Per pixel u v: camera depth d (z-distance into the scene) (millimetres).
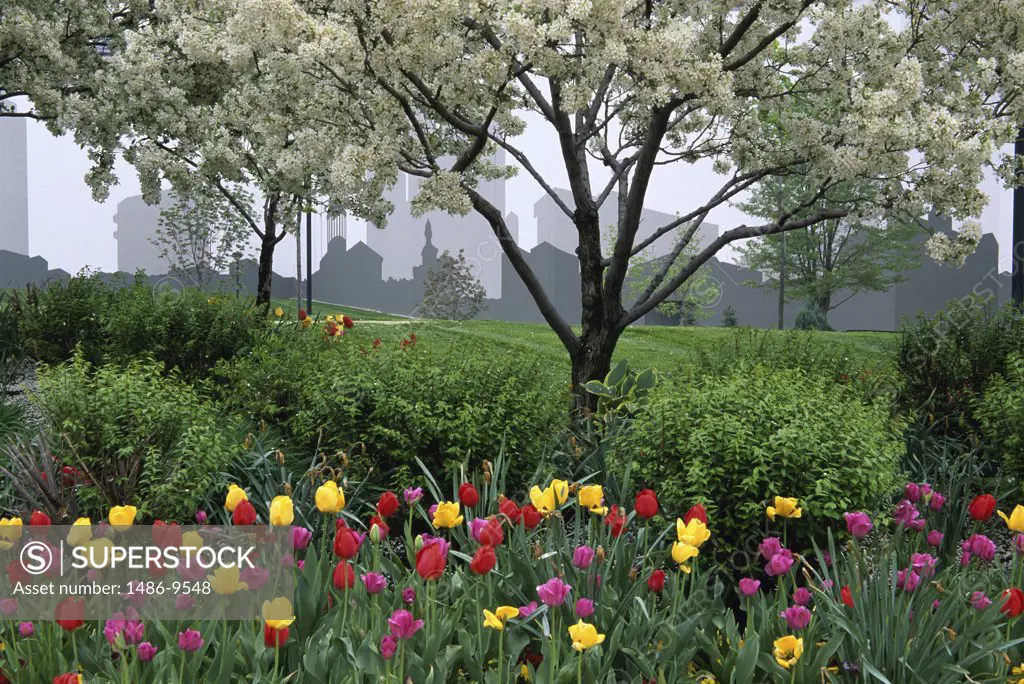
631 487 4562
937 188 7324
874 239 24031
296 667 2539
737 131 8984
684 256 22562
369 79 7445
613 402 7152
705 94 6770
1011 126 7777
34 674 2375
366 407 5691
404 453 5332
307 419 5785
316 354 7293
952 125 7152
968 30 8258
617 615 2820
